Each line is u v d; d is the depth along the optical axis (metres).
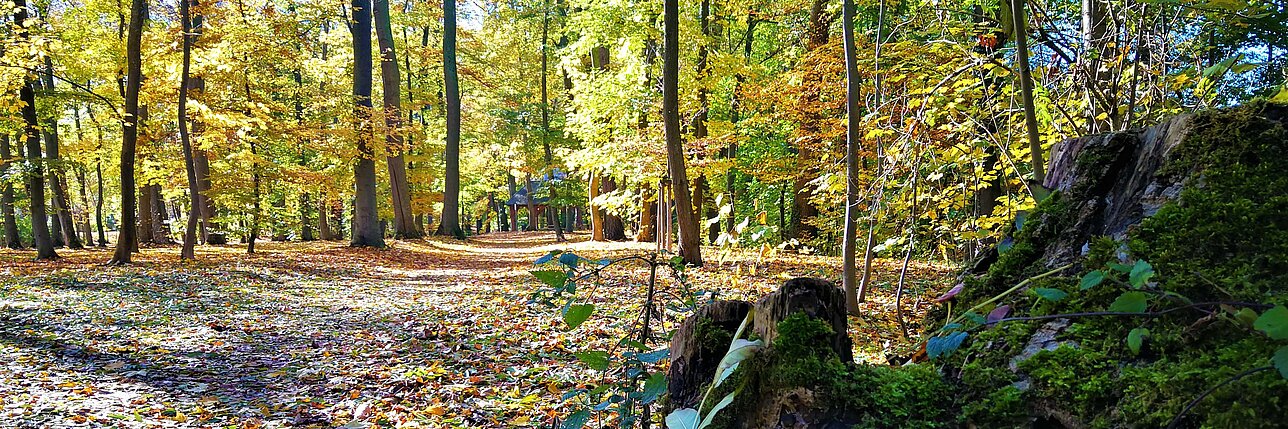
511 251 18.77
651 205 19.70
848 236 5.51
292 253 15.66
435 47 26.48
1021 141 4.59
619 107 13.72
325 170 17.30
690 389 1.84
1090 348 1.22
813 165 9.85
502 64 26.39
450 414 3.86
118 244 12.01
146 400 4.23
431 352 5.55
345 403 4.14
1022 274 1.59
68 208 18.22
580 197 24.33
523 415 3.79
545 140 23.50
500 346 5.69
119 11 13.76
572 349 5.43
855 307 5.44
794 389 1.40
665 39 9.51
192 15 13.57
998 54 4.66
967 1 6.30
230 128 13.73
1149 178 1.45
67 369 4.91
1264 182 1.24
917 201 5.27
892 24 8.14
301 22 16.83
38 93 12.71
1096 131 3.90
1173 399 1.03
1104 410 1.12
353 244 17.69
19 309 7.10
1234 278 1.14
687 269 9.52
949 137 5.04
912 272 8.14
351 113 16.55
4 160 12.73
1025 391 1.23
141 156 15.62
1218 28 3.70
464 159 31.02
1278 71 3.58
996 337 1.39
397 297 9.23
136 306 7.69
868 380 1.40
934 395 1.35
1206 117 1.40
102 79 15.10
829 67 8.90
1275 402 0.92
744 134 13.39
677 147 9.80
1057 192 1.68
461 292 9.61
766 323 1.57
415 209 23.02
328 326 6.95
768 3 13.90
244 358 5.47
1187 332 1.11
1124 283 1.16
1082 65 3.93
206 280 10.20
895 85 6.17
